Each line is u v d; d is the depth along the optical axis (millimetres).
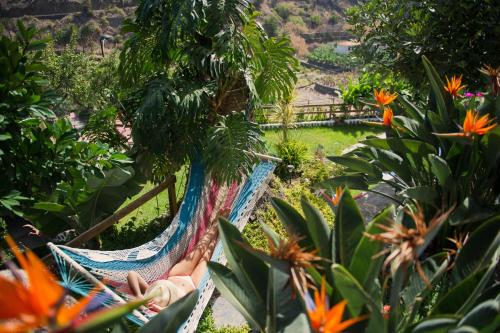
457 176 3732
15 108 3410
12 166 3543
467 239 2574
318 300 1395
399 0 6426
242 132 5621
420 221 1740
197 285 4957
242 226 5465
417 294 2471
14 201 3377
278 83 7043
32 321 929
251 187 5949
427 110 3986
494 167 3805
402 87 10461
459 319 1963
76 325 999
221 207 5941
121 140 6391
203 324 4629
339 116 12766
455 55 5969
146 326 1830
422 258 3869
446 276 2949
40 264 976
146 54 6570
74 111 11398
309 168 8359
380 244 2027
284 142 8805
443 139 3801
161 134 5652
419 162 3871
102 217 6207
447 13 5871
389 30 6574
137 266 4820
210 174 5938
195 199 5750
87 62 11789
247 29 6547
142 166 6039
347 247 2203
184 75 6121
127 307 1110
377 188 7047
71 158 3920
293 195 7199
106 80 11195
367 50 6777
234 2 5762
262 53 6797
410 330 2113
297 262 1730
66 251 4188
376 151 4004
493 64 5875
